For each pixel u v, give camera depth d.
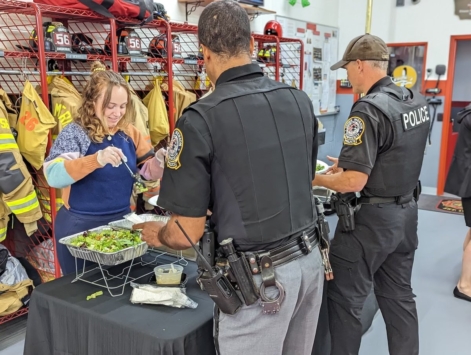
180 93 3.96
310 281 1.43
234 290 1.29
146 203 3.59
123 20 3.13
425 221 5.05
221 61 1.33
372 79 2.03
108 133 2.01
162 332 1.35
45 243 3.03
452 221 5.05
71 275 1.77
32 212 2.67
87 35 3.55
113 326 1.42
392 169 1.88
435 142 6.36
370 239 1.92
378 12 6.56
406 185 1.93
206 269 1.29
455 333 2.75
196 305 1.52
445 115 6.24
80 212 2.03
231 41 1.29
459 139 3.10
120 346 1.41
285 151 1.36
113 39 3.03
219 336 1.35
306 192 1.45
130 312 1.47
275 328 1.34
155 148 4.08
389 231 1.92
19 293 2.74
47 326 1.62
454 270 3.70
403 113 1.88
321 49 6.57
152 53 3.68
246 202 1.29
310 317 1.52
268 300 1.30
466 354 2.53
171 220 1.33
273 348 1.36
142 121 3.34
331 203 2.04
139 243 1.70
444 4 6.02
